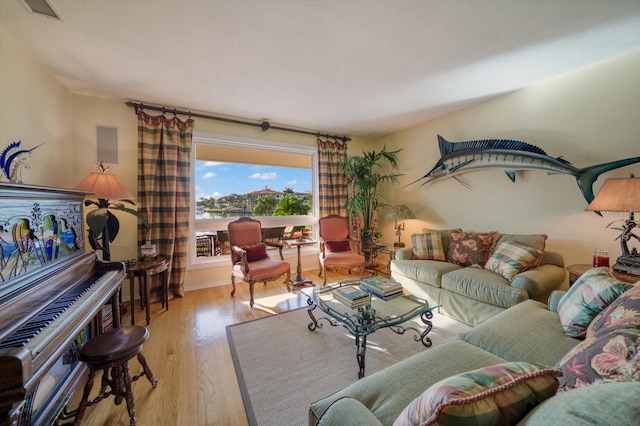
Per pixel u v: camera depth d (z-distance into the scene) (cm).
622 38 199
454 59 226
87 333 182
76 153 281
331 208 451
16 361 82
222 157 379
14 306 110
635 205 183
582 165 246
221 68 235
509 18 176
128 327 151
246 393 160
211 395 159
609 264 222
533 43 205
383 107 335
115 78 251
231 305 296
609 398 46
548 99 266
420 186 406
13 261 116
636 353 79
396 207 388
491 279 230
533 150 278
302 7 164
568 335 141
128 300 304
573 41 203
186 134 329
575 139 249
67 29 181
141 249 279
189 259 345
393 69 241
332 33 189
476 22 180
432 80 263
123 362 132
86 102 286
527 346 133
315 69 239
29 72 209
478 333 145
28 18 170
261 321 256
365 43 202
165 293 286
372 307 209
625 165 222
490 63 234
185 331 237
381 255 478
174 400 154
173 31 185
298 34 190
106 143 294
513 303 206
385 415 90
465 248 292
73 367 161
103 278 173
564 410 48
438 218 381
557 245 264
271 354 201
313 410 91
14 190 118
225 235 385
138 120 304
